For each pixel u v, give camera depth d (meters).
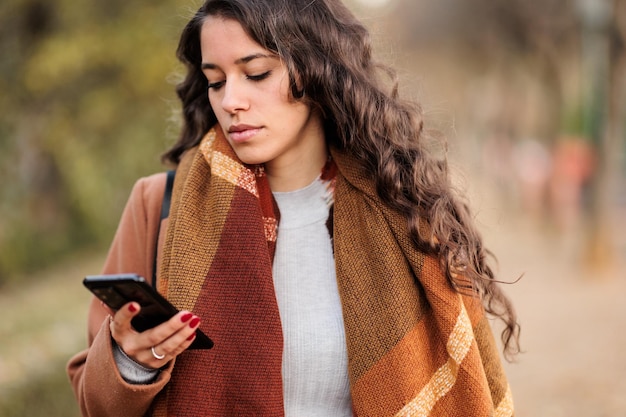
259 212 1.88
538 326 8.21
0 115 11.09
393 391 1.85
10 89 11.23
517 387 6.23
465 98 33.19
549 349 7.25
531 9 15.25
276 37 1.81
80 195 11.63
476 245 2.08
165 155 2.19
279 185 2.04
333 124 2.04
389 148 1.97
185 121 2.17
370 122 1.96
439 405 1.94
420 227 1.94
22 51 11.38
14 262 10.55
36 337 5.44
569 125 16.89
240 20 1.79
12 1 11.03
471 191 2.36
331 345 1.91
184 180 1.95
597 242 10.98
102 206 11.74
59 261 11.67
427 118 2.28
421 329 1.92
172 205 1.92
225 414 1.78
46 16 11.40
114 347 1.71
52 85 10.90
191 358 1.78
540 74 17.69
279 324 1.80
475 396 1.90
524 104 23.31
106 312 2.05
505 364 6.86
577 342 7.39
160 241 1.95
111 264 2.05
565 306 9.12
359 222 1.98
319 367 1.91
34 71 10.73
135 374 1.70
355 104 1.95
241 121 1.84
